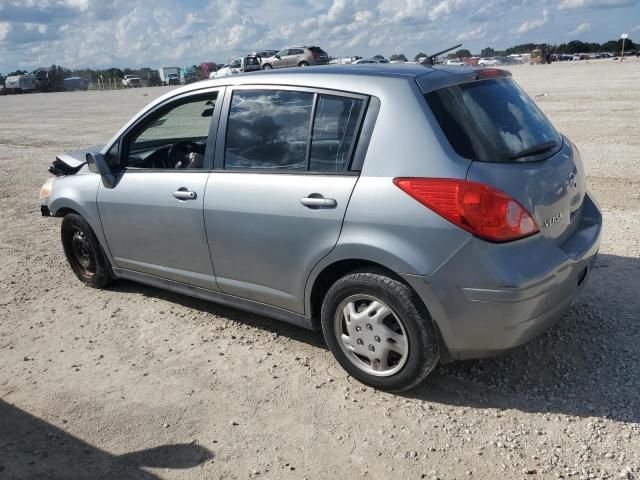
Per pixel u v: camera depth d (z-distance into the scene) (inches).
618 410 124.4
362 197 127.6
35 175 450.3
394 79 131.0
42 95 2101.4
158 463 118.5
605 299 173.3
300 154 141.7
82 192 195.6
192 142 177.3
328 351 158.6
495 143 124.0
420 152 122.5
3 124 888.9
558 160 135.4
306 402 135.7
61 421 134.1
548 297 121.2
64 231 211.0
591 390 132.0
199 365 155.1
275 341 165.6
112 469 117.5
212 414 133.3
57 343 172.4
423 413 128.6
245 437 124.8
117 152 186.5
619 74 1285.7
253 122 151.9
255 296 157.5
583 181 152.3
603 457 111.3
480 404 130.4
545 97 788.6
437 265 119.5
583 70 1614.2
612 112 597.0
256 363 154.3
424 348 126.0
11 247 269.6
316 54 1552.7
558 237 131.6
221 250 158.6
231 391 142.1
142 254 184.1
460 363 146.9
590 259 137.5
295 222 139.1
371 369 137.5
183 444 123.8
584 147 419.8
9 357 165.8
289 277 145.9
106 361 160.2
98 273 205.8
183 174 166.6
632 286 180.7
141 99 1392.7
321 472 113.1
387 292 126.9
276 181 143.9
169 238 171.6
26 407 140.3
